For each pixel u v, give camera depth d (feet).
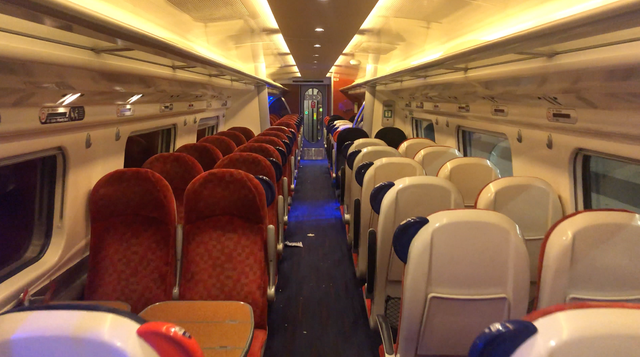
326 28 13.96
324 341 11.16
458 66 11.42
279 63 29.04
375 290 10.08
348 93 49.93
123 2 8.77
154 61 10.31
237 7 11.57
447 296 6.07
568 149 9.84
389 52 20.74
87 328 2.79
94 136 9.89
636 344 2.54
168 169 11.39
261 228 8.57
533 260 8.99
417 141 16.83
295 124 36.60
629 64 5.58
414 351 6.73
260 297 8.45
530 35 5.85
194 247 8.54
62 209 8.71
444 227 5.83
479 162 11.16
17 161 7.37
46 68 5.99
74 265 9.07
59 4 4.17
